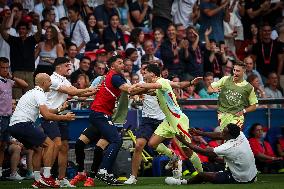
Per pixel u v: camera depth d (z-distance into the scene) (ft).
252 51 184.75
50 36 152.46
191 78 168.25
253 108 125.29
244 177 110.93
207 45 174.81
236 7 191.21
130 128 139.54
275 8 198.29
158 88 112.37
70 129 140.56
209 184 110.93
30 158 133.90
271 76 172.55
